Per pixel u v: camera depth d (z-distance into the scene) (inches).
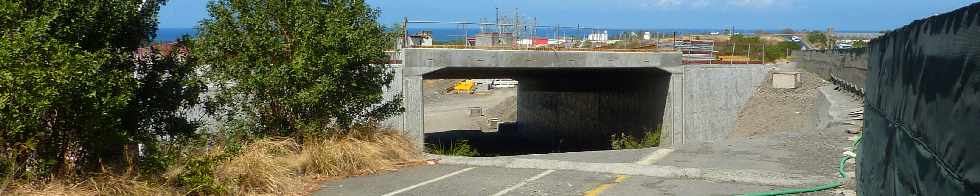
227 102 404.8
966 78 123.8
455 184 372.5
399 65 773.9
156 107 296.4
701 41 1299.2
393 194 348.2
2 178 238.8
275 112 418.3
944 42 142.5
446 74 1117.1
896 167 201.3
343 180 385.1
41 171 249.8
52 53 225.6
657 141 982.4
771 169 412.2
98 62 237.6
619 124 1175.0
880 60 253.3
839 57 1009.5
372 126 458.6
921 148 164.1
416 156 462.0
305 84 396.5
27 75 216.2
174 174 297.9
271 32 399.2
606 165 418.9
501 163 438.0
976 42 117.4
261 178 338.6
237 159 344.5
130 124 285.6
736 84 1051.9
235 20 396.8
